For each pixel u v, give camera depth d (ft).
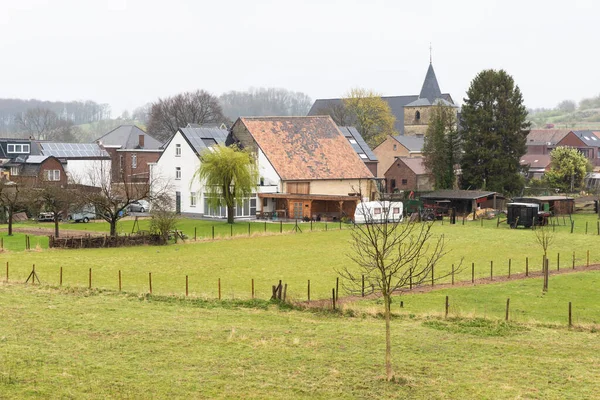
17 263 166.20
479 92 350.23
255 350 97.81
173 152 306.96
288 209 288.92
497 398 83.05
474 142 350.02
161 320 111.96
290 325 112.57
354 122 551.18
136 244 203.51
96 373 85.40
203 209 295.69
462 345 104.06
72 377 83.20
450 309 128.36
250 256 186.09
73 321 108.99
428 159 363.76
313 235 231.09
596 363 97.19
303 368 91.09
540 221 267.18
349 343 103.14
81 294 129.59
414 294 142.31
